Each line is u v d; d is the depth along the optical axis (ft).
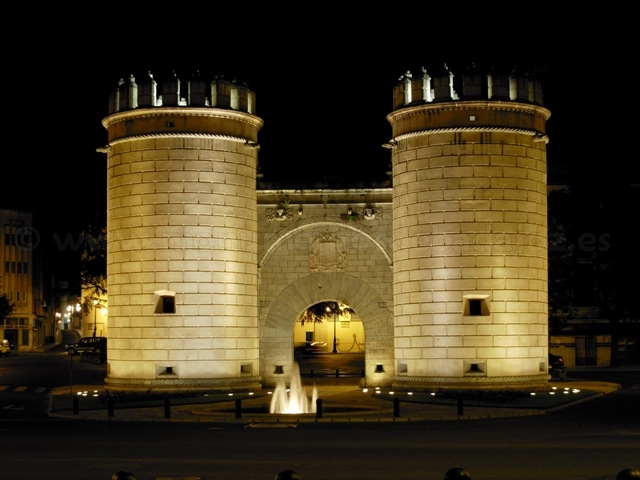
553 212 220.43
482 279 132.87
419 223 136.26
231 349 137.08
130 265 137.39
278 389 140.05
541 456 73.82
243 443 84.17
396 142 140.97
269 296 150.51
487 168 134.51
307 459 72.90
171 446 82.38
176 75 139.85
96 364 225.15
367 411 112.27
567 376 190.08
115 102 142.20
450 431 93.76
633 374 198.39
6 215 356.59
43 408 128.57
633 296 216.54
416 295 135.95
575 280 218.79
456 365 132.57
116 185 140.36
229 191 139.03
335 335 335.06
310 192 150.71
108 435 92.48
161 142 137.28
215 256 136.77
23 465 70.85
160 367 134.72
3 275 352.28
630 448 78.59
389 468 67.82
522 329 133.80
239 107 141.49
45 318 385.09
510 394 127.65
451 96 136.26
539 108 137.69
